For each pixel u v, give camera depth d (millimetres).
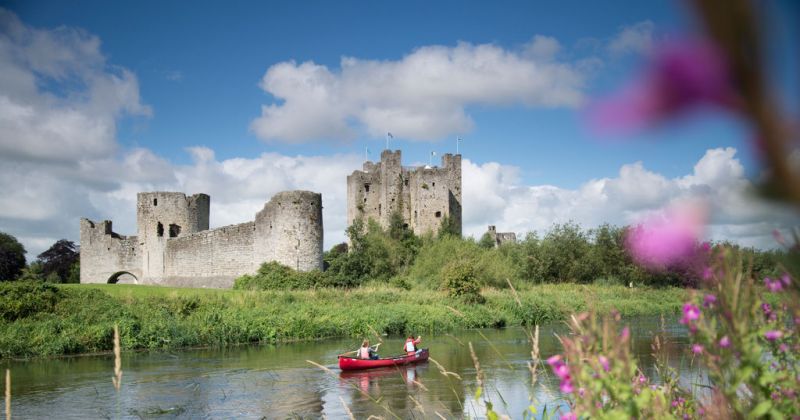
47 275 104938
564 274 75125
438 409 19078
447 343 36469
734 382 4270
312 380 25656
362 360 27516
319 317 42906
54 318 38000
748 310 4352
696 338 4594
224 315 41312
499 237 107375
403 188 91688
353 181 92625
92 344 35125
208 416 19781
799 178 865
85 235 83812
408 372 26859
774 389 4969
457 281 53250
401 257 77125
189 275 73500
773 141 860
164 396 22719
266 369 28484
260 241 67562
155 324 37812
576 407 5840
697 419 6371
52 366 29859
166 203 78875
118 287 58219
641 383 6758
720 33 833
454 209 92312
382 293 53812
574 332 5652
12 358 32656
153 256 78250
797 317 4000
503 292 57812
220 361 31031
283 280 60531
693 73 868
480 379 8117
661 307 51094
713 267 4141
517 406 17797
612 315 5582
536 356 7676
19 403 21484
